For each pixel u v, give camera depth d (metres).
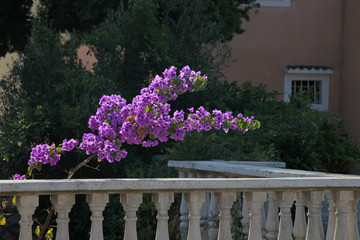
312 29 20.33
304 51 20.27
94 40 12.70
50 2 14.60
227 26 15.41
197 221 4.41
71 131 11.95
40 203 11.56
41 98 12.35
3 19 14.92
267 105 13.64
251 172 6.25
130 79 13.06
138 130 4.67
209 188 4.32
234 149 10.91
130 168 11.72
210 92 13.08
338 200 4.73
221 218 4.50
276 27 20.17
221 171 6.95
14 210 11.05
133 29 12.65
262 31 20.09
